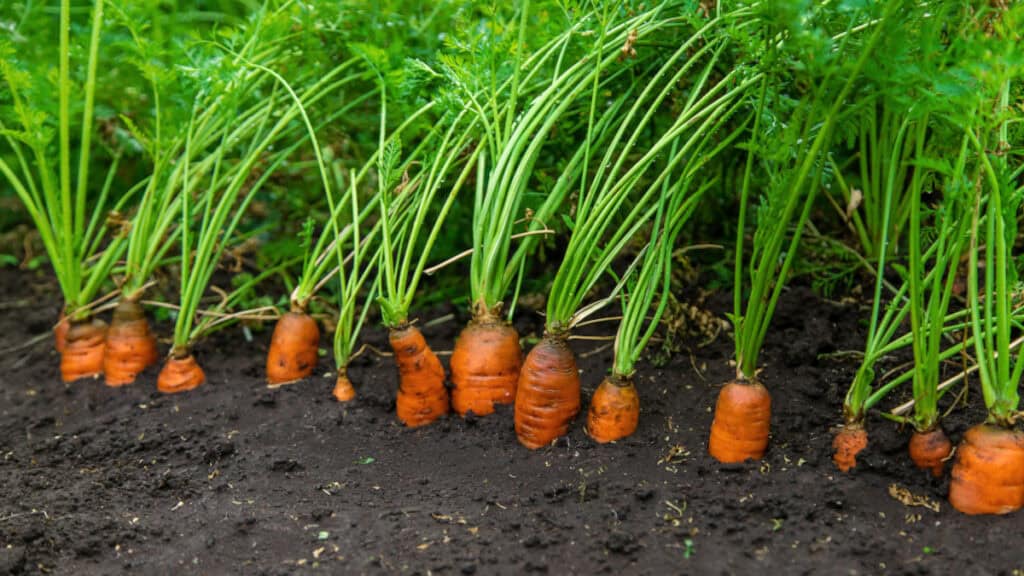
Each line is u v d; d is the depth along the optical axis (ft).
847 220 4.68
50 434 4.42
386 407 4.36
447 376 4.46
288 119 4.59
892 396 4.18
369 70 4.65
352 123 4.89
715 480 3.95
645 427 4.16
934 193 4.54
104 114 5.07
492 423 4.24
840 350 4.41
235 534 3.87
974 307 3.80
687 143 4.06
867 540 3.74
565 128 4.49
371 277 5.01
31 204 4.58
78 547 3.83
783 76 4.00
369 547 3.80
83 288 4.79
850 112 3.80
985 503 3.78
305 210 5.08
